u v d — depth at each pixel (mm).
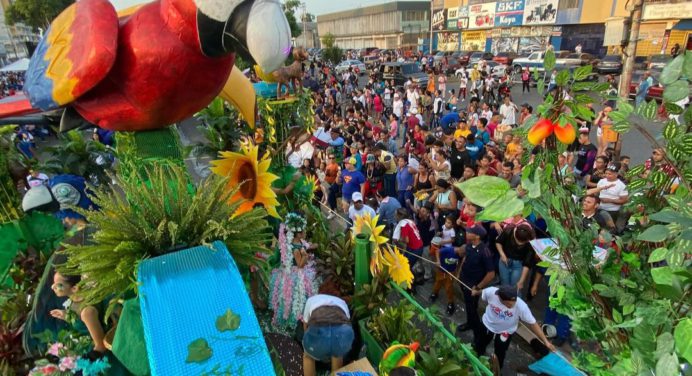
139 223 1936
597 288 1389
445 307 5605
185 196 2090
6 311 2830
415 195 7113
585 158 7598
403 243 5539
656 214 1079
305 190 4043
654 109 1256
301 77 3846
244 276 2451
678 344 1001
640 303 1334
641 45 25125
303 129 3912
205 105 2623
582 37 30328
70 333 2318
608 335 1445
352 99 19797
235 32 1895
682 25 23078
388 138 10156
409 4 55906
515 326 4031
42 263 3244
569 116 1244
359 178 7699
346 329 2648
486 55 32562
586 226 1644
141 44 2117
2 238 3256
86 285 1880
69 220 3250
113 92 2346
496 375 3303
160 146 2791
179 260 1805
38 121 3689
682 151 1225
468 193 1325
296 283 3143
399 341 2928
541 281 5852
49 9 36094
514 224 5027
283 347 3074
